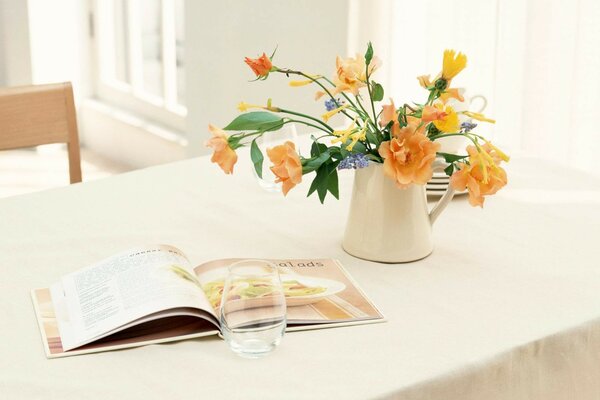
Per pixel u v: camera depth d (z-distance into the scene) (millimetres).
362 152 1854
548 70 2959
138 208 2125
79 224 2055
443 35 3191
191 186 2232
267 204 2150
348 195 2197
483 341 1693
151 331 1700
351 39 3443
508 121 3096
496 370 1665
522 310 1777
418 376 1610
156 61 4590
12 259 1920
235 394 1563
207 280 1817
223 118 3994
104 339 1681
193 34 4012
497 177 1799
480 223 2070
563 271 1899
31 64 4793
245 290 1637
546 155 3035
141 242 1986
